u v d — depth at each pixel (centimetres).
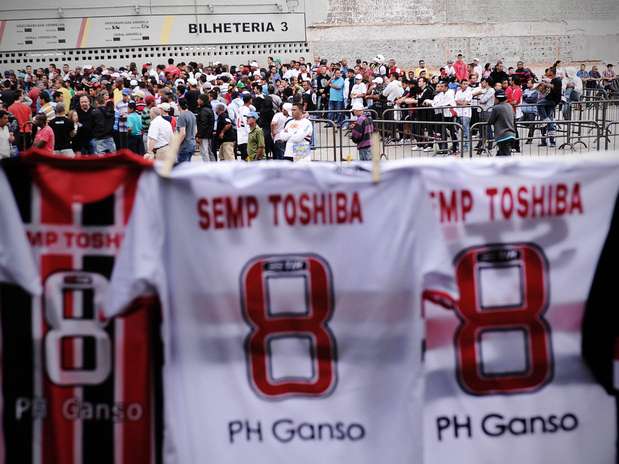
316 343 520
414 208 518
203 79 3105
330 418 519
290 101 2369
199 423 520
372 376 520
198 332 522
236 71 3888
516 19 4619
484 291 524
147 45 4338
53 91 3012
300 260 520
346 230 519
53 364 520
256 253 521
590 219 525
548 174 523
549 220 525
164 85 3039
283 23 4441
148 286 516
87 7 4278
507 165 523
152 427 519
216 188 518
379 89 3000
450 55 4588
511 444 524
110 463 519
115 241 519
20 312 520
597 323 525
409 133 2352
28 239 520
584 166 523
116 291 516
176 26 4350
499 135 1962
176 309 523
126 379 518
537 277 525
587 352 525
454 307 521
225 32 4391
